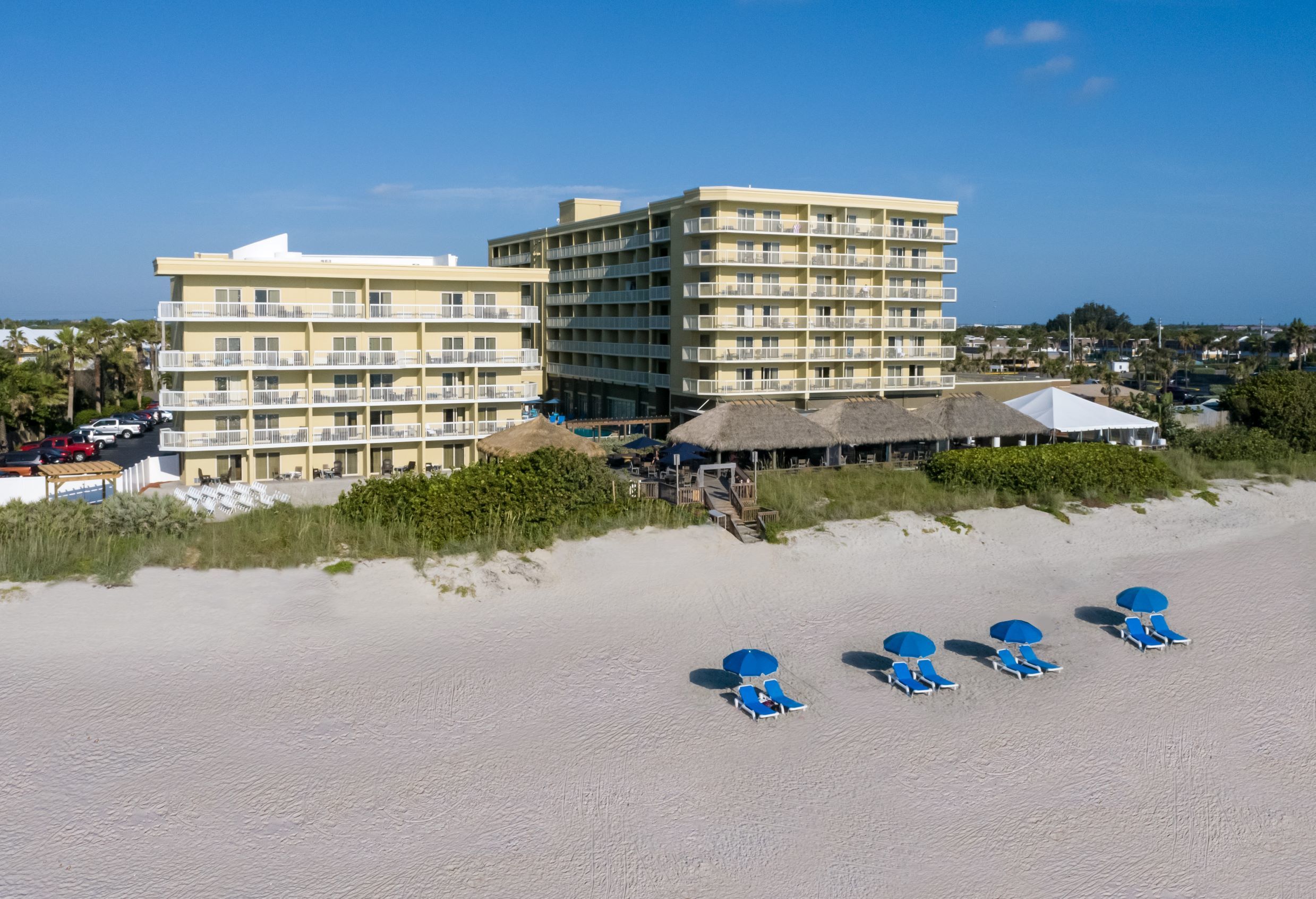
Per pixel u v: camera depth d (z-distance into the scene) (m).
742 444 53.06
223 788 23.50
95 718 26.45
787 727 27.47
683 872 20.83
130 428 84.31
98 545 37.09
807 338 78.00
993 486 51.25
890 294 80.19
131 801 22.81
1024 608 37.81
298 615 33.69
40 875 20.08
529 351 66.81
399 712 27.66
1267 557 45.06
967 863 21.34
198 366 58.09
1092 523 48.47
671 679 30.56
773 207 75.81
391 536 39.62
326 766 24.72
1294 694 30.11
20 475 64.44
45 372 89.06
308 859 20.97
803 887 20.44
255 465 60.59
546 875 20.62
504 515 41.34
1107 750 26.39
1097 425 62.34
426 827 22.27
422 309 63.91
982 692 30.06
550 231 100.62
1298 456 63.97
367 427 62.47
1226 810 23.59
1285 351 160.38
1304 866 21.45
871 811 23.31
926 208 80.81
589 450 50.72
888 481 51.75
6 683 27.92
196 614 33.06
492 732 26.77
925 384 82.81
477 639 33.03
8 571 34.28
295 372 61.31
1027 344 191.38
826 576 40.47
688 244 76.62
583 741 26.39
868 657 32.75
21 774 23.62
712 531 44.12
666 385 81.12
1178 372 180.38
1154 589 40.19
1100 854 21.72
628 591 37.78
